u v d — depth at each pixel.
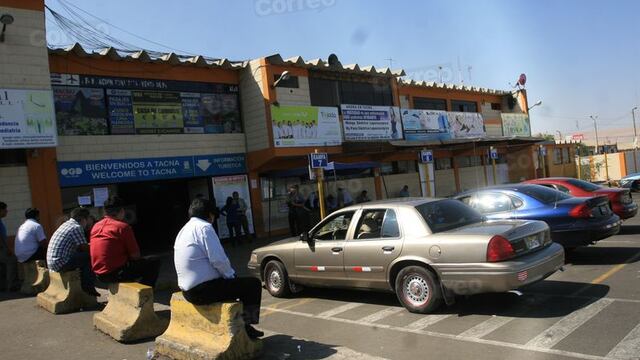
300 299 8.73
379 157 22.03
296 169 18.41
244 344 5.35
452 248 6.70
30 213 10.20
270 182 18.66
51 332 6.99
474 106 28.98
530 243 6.84
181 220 17.88
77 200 14.38
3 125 11.97
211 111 17.30
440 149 25.31
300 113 17.97
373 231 7.68
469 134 26.27
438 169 26.22
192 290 5.43
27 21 12.61
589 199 9.70
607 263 9.25
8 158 12.86
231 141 17.67
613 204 11.54
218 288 5.47
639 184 24.70
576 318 6.18
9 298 9.54
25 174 12.99
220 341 5.32
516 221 7.30
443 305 7.27
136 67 15.62
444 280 6.74
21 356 6.07
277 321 7.38
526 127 31.61
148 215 17.30
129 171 15.25
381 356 5.50
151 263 7.36
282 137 17.38
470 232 6.79
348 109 19.70
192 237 5.45
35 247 9.95
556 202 9.77
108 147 14.91
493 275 6.37
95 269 7.05
